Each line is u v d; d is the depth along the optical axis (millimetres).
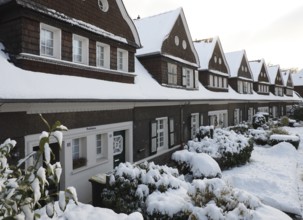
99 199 7477
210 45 20672
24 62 6520
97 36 9008
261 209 6254
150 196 6695
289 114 39000
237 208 5832
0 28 6938
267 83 33750
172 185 7266
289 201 8375
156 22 14836
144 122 11219
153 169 7629
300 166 13484
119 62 10695
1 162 2555
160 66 13227
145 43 13602
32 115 6262
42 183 2342
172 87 14180
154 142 11852
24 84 5980
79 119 7715
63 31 7719
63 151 7219
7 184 2330
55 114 6906
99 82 8836
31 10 6668
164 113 12781
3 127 5586
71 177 7477
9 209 2256
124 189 6871
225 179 10039
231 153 12398
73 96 6852
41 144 2422
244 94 26734
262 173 11773
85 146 8109
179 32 15086
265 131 20484
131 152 10297
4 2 6449
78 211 5312
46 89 6371
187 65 15891
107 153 9031
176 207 6195
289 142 17812
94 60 8922
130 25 10789
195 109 16312
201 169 9914
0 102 4996
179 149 14148
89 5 8633
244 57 27516
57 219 4938
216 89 20750
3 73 5805
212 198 6215
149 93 11188
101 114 8641
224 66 22578
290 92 45906
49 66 7191
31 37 6762
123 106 9742
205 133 13992
